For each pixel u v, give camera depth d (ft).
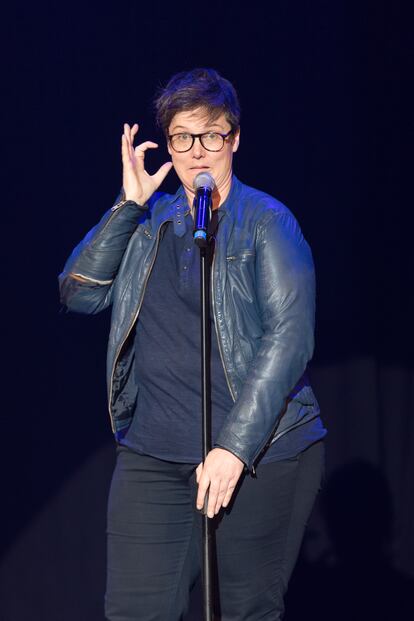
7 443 42.39
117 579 25.36
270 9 42.27
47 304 42.32
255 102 42.27
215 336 23.95
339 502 43.04
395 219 42.52
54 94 42.06
